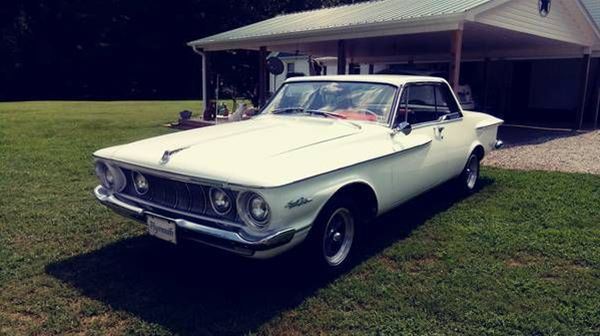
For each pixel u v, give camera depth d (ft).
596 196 18.34
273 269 11.98
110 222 15.37
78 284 11.09
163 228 10.74
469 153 18.03
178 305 10.18
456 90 27.50
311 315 9.81
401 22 27.96
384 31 30.17
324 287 11.03
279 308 10.09
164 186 11.07
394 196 13.46
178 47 120.16
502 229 14.70
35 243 13.56
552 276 11.50
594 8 52.47
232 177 9.62
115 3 113.50
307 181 10.18
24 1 107.76
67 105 71.36
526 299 10.36
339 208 11.43
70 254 12.87
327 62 71.77
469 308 10.00
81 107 66.80
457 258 12.59
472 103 46.68
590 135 37.99
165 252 13.05
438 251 13.08
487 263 12.25
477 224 15.23
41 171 22.49
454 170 17.20
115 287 10.96
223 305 10.20
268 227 9.61
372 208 12.65
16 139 32.81
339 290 10.86
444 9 27.73
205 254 12.94
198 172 10.09
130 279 11.39
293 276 11.59
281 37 36.55
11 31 106.63
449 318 9.64
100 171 12.67
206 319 9.63
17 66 107.86
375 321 9.55
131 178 11.91
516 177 21.75
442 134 15.88
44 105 70.59
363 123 13.74
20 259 12.42
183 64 121.90
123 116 52.49
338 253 11.89
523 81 56.75
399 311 9.93
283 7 126.62
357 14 37.06
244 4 121.19
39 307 10.03
